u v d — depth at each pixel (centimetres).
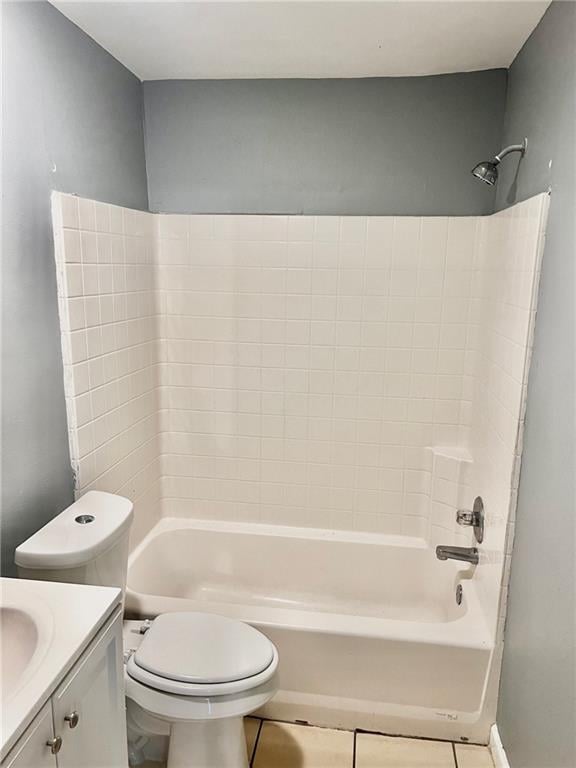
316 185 221
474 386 221
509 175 191
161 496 250
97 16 162
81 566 141
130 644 162
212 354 237
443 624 180
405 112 212
